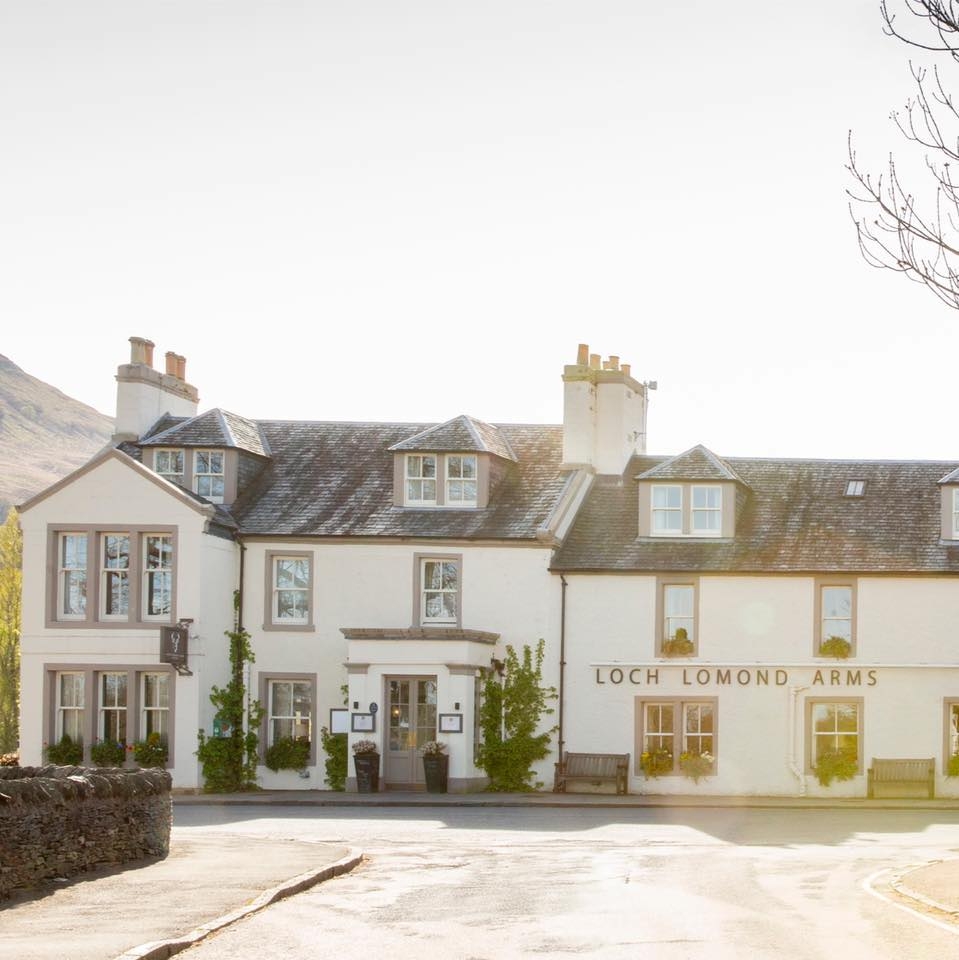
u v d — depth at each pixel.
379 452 41.00
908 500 39.06
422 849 23.73
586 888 18.48
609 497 39.94
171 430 39.84
